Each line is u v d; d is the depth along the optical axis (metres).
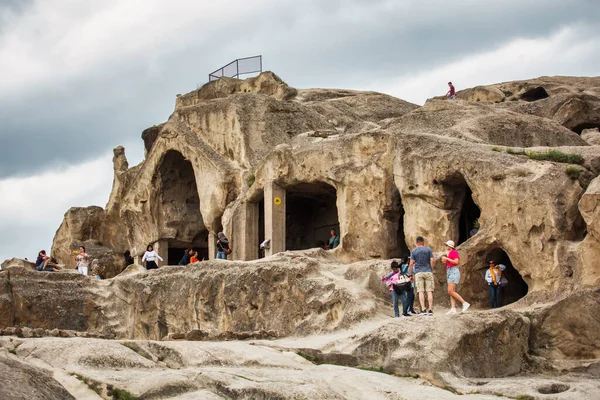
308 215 41.44
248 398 17.39
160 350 20.39
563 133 34.81
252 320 30.52
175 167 46.53
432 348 21.28
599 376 22.42
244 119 41.91
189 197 47.16
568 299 23.97
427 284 25.11
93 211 56.19
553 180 27.52
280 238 36.72
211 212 41.75
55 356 19.30
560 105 41.97
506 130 33.84
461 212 31.70
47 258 38.84
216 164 41.84
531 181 27.64
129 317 35.62
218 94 48.94
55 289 36.12
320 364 22.42
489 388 19.92
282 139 42.00
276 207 36.75
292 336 28.06
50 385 16.20
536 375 22.84
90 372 18.14
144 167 47.00
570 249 26.69
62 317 35.66
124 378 17.83
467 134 32.81
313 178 35.38
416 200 31.02
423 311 24.98
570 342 23.81
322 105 46.19
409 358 21.34
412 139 31.44
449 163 29.81
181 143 44.03
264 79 48.56
